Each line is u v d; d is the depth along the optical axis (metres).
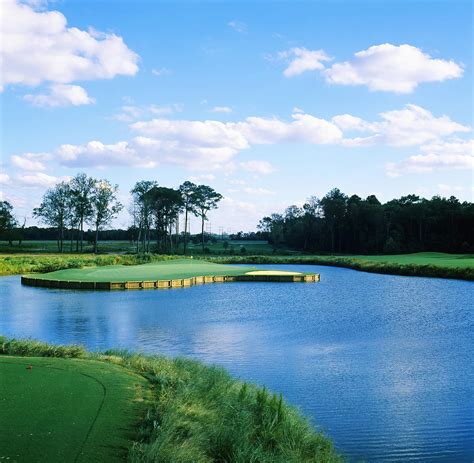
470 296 36.50
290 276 51.09
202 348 18.67
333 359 16.86
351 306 31.25
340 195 127.94
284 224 145.62
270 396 11.65
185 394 9.62
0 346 13.37
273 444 8.67
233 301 34.03
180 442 7.42
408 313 28.06
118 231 155.38
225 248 120.69
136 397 8.96
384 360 16.78
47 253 86.88
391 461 9.14
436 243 105.44
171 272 54.41
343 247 123.69
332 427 10.75
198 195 109.62
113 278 46.97
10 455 6.26
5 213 100.75
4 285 44.38
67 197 94.69
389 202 132.12
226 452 7.65
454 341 20.00
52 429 7.17
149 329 22.88
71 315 27.36
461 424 10.97
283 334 21.64
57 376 10.10
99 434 7.10
